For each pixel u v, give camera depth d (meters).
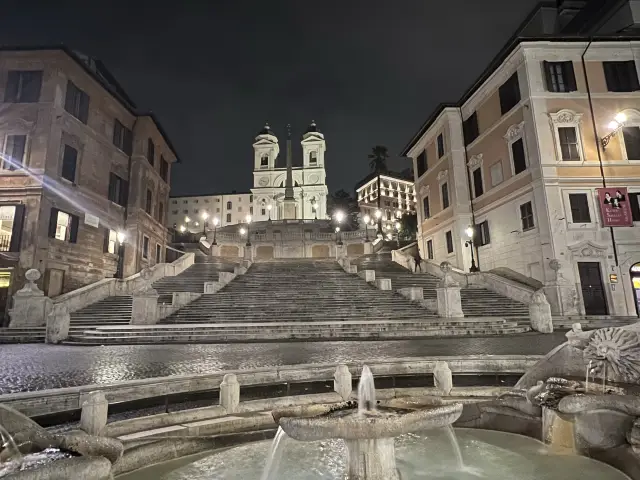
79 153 25.66
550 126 23.19
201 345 13.50
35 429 3.81
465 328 15.74
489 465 4.23
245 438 5.27
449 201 31.16
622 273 21.28
